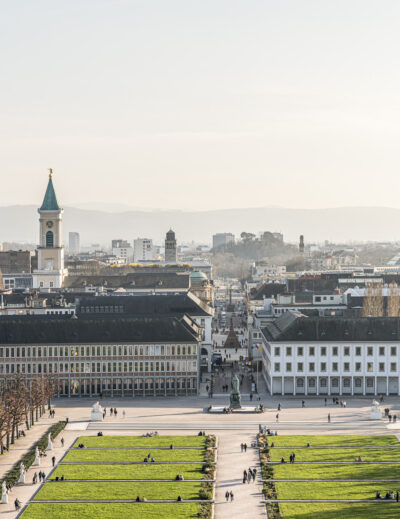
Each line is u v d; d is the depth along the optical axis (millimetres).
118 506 196125
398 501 197750
